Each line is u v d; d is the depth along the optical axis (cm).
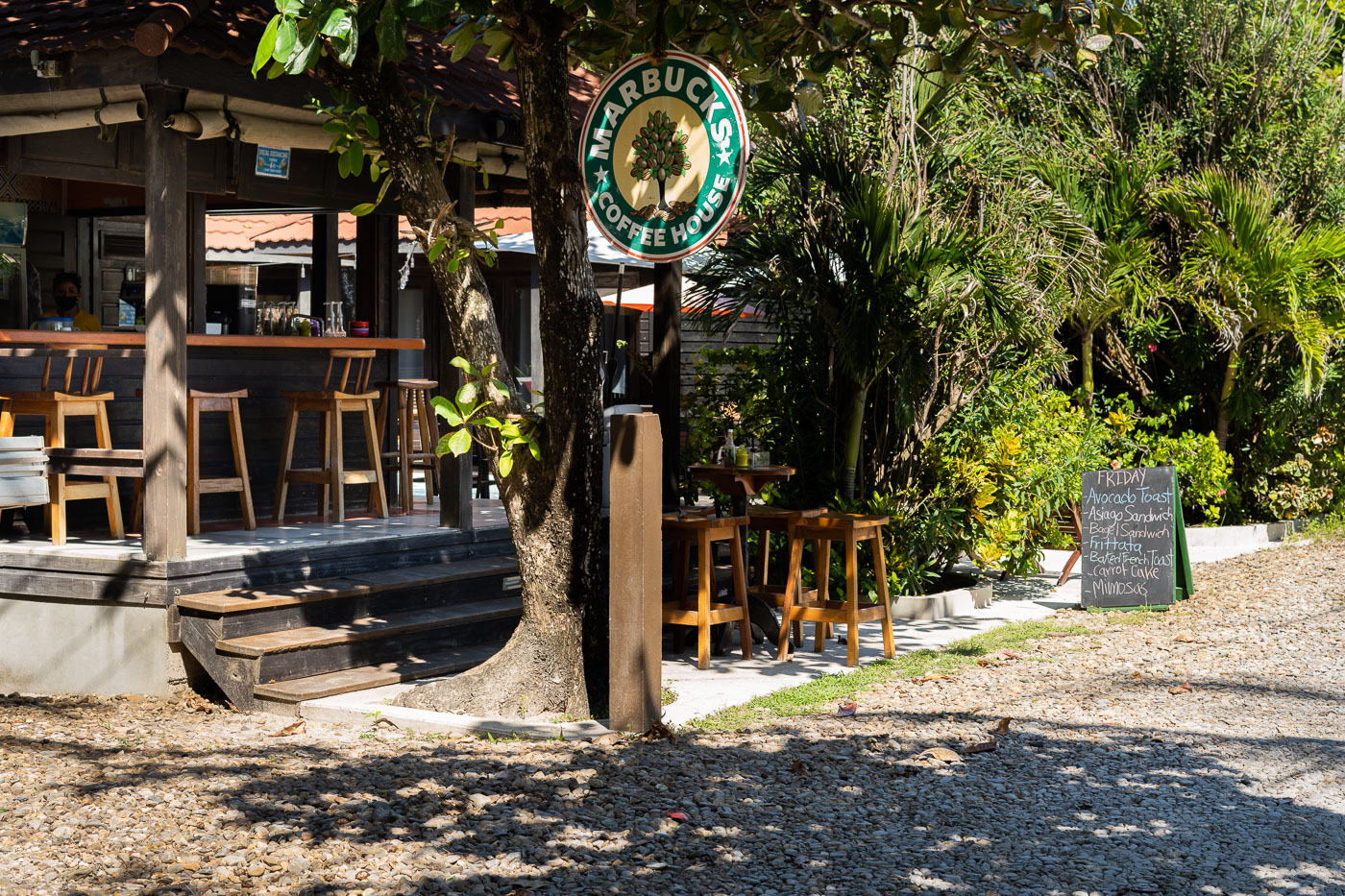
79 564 739
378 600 791
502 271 1886
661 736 636
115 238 1343
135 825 503
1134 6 1500
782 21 688
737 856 479
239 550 763
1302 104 1466
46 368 816
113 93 716
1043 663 842
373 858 470
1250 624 979
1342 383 1491
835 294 1005
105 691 744
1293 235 1421
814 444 1081
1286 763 611
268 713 700
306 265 1825
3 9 766
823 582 870
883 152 1009
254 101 734
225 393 871
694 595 945
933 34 695
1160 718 694
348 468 1059
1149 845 498
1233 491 1462
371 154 685
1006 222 1018
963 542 1067
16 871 453
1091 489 1073
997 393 1073
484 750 616
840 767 591
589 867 465
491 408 670
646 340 1853
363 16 566
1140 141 1389
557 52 630
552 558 669
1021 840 501
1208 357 1446
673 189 613
